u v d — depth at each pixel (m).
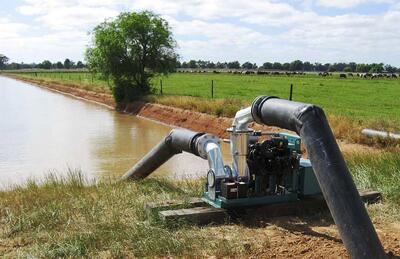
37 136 22.36
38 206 7.43
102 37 34.84
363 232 4.34
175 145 8.88
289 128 5.41
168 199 7.64
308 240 5.80
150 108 30.34
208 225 6.43
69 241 5.75
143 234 5.94
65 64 190.25
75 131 24.08
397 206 7.16
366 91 47.88
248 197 6.62
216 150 7.09
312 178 6.94
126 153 18.03
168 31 36.34
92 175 14.18
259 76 87.75
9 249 5.77
